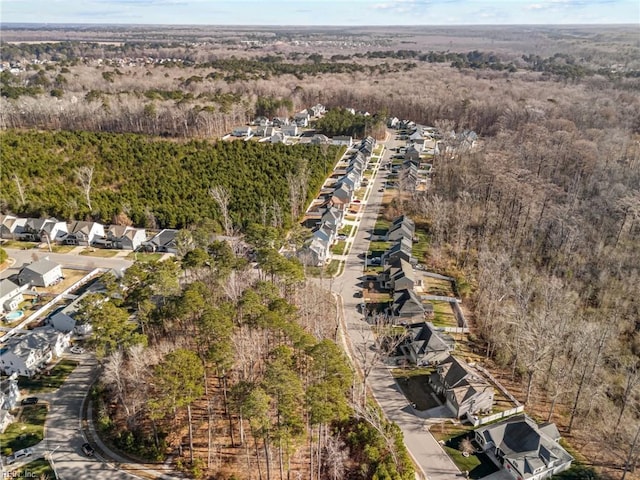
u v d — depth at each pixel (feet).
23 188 400.67
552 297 246.47
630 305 269.44
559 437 186.50
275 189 400.26
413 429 191.62
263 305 205.57
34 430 187.62
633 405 202.69
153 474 170.19
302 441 153.99
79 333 245.45
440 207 356.38
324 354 167.94
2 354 217.36
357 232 366.63
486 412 200.23
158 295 243.19
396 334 232.32
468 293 282.77
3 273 304.91
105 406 196.65
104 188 418.31
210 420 178.40
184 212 360.69
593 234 330.34
